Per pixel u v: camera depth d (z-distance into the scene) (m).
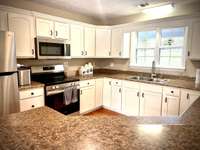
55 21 3.07
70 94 3.11
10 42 2.13
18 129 0.91
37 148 0.70
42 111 1.26
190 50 2.83
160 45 3.48
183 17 2.84
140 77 3.58
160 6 3.10
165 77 3.41
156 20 3.20
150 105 3.02
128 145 0.72
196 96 2.41
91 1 2.92
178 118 1.17
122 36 3.79
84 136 0.82
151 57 3.70
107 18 4.28
